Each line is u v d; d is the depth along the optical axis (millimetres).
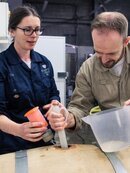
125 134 964
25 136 1038
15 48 1314
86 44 7188
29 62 1344
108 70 1247
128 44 1232
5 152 1266
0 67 1245
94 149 1025
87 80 1325
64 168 875
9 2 2826
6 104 1252
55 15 6953
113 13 1125
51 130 1102
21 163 929
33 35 1274
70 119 1162
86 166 889
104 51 1090
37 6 6703
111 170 881
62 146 1038
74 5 6969
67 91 2754
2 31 1844
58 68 2375
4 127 1132
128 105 995
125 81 1266
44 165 902
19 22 1259
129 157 968
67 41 7090
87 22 7055
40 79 1330
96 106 1391
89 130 1230
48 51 2348
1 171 892
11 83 1250
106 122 960
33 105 1300
